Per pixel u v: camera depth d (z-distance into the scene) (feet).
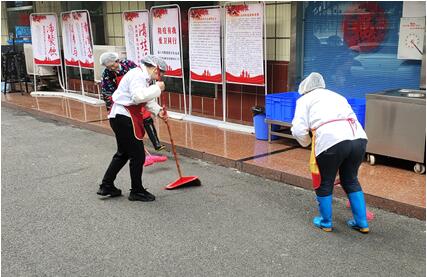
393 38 20.66
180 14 28.86
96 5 39.04
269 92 26.45
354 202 13.79
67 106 36.65
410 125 17.63
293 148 22.54
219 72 26.50
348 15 22.17
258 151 22.11
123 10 36.19
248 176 19.70
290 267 11.96
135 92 15.66
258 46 24.04
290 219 15.02
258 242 13.41
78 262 12.45
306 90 14.02
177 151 23.54
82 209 16.24
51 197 17.51
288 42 24.88
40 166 21.71
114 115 16.31
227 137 25.09
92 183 19.13
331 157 13.25
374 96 18.44
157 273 11.81
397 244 13.12
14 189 18.48
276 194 17.39
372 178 17.60
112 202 16.89
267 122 23.43
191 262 12.33
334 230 14.12
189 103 30.19
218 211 15.81
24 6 48.29
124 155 16.94
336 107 13.52
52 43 39.70
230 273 11.73
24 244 13.56
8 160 22.82
